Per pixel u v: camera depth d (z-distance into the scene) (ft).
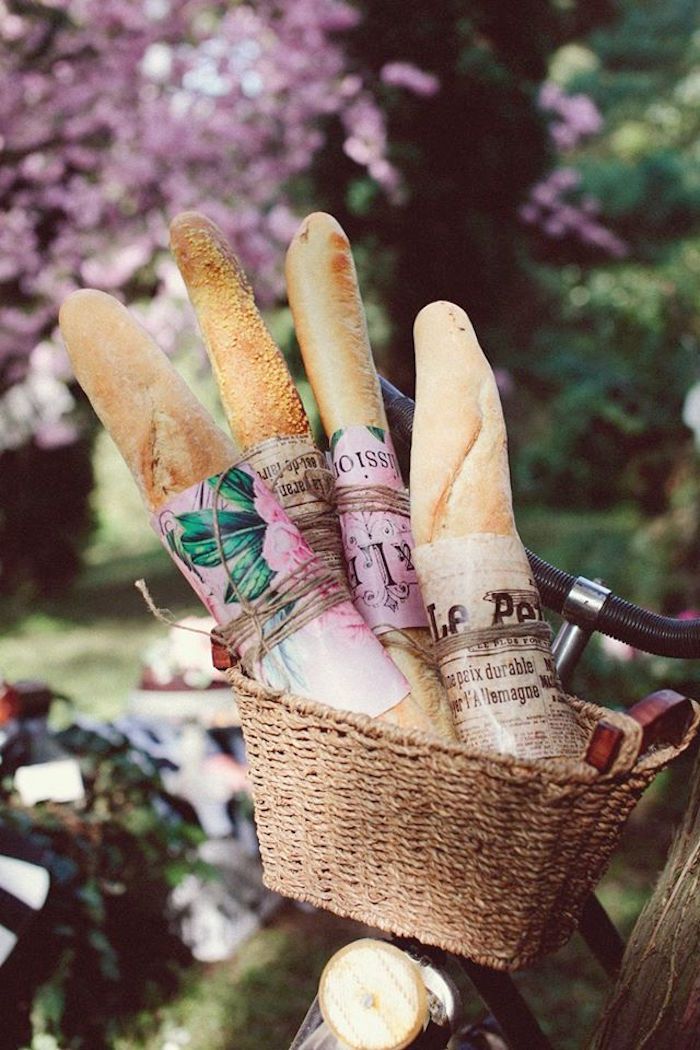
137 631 27.94
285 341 25.40
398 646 3.99
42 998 8.46
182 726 11.52
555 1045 9.12
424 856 3.49
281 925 11.48
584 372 42.29
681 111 53.01
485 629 3.69
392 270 25.66
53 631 27.99
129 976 9.56
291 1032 9.45
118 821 9.77
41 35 24.34
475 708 3.65
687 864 4.31
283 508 4.09
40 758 9.53
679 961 4.10
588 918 4.70
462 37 24.17
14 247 25.04
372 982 3.73
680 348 43.88
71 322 3.91
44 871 7.71
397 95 24.36
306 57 24.52
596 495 43.62
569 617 4.53
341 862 3.66
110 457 43.60
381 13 24.00
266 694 3.62
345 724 3.47
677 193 43.09
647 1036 4.07
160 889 10.09
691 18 52.31
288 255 4.42
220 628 3.79
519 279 30.55
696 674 14.79
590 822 3.31
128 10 23.98
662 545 24.40
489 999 4.10
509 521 3.84
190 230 4.17
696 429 26.61
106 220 25.49
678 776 14.88
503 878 3.38
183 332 26.35
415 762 3.38
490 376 3.97
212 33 24.79
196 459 3.83
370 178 25.07
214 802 10.96
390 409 4.76
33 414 29.50
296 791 3.69
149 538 44.37
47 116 24.30
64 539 32.55
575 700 3.93
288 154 25.29
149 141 24.27
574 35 31.89
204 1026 9.49
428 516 3.83
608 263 41.45
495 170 25.16
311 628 3.71
